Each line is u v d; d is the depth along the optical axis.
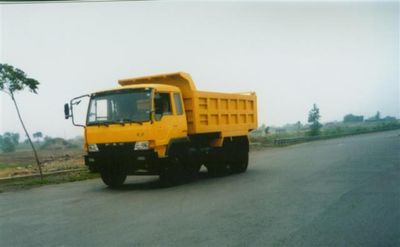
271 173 15.19
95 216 8.73
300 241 6.34
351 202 9.05
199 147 14.14
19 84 15.31
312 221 7.52
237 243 6.32
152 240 6.65
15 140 59.62
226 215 8.23
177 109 12.90
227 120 15.47
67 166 21.34
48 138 62.59
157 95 12.09
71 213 9.22
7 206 10.55
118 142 12.06
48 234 7.41
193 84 13.66
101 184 14.38
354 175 13.37
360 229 6.91
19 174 18.42
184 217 8.20
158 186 13.02
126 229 7.45
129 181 15.02
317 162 18.41
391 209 8.28
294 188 11.27
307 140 44.84
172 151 12.52
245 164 16.28
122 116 12.13
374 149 24.77
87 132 12.57
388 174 13.29
